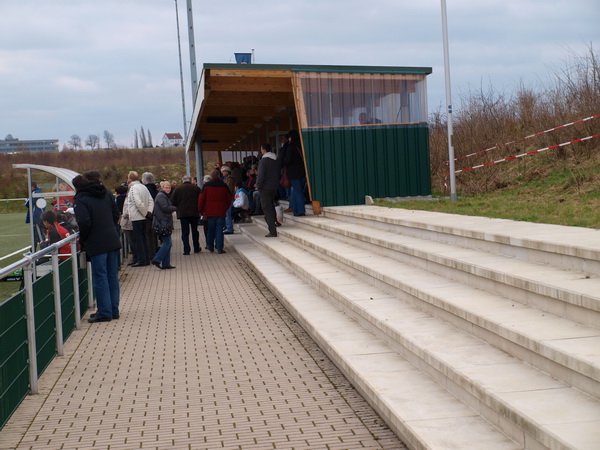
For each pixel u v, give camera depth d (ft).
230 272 43.19
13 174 173.68
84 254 29.60
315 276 30.55
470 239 26.37
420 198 50.72
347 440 15.19
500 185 51.42
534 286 17.83
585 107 49.80
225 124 75.51
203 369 21.57
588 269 18.83
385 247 31.07
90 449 15.28
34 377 19.60
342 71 49.52
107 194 29.81
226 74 47.39
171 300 34.19
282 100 58.08
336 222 43.42
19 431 16.57
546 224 27.37
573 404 12.65
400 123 50.65
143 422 16.94
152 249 51.03
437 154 63.21
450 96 46.98
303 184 53.01
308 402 17.97
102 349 24.68
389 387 16.51
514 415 12.55
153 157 234.58
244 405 17.94
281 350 23.58
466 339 18.01
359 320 23.52
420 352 17.51
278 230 49.70
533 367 15.11
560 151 51.01
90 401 18.79
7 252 70.49
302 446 14.94
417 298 22.30
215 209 53.93
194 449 15.03
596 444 10.70
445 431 13.47
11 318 17.84
